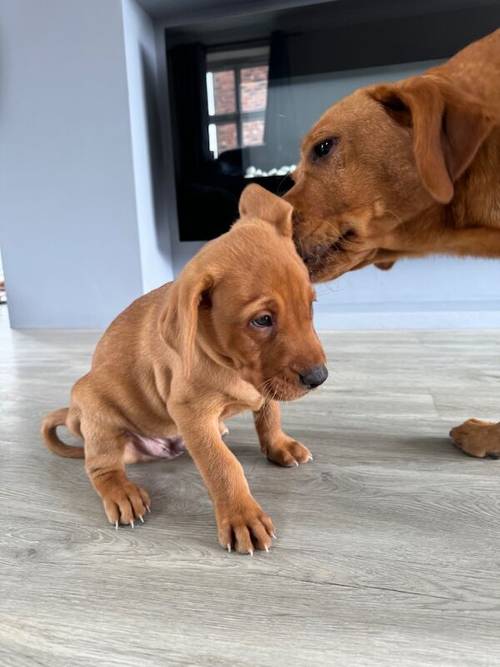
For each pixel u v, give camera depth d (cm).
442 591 33
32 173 119
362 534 39
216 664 28
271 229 38
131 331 46
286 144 116
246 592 33
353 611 31
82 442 59
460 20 103
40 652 29
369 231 45
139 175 117
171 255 133
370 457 51
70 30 111
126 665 28
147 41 120
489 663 27
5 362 95
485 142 41
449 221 44
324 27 109
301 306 35
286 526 40
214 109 117
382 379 76
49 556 38
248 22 112
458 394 68
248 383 38
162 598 33
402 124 42
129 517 41
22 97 116
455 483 45
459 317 112
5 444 58
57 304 125
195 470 50
